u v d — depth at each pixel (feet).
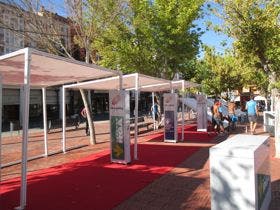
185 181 32.07
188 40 79.82
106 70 37.24
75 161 43.19
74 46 72.33
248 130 74.43
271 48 40.57
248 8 40.68
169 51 79.10
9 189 30.78
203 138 63.62
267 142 24.41
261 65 43.73
